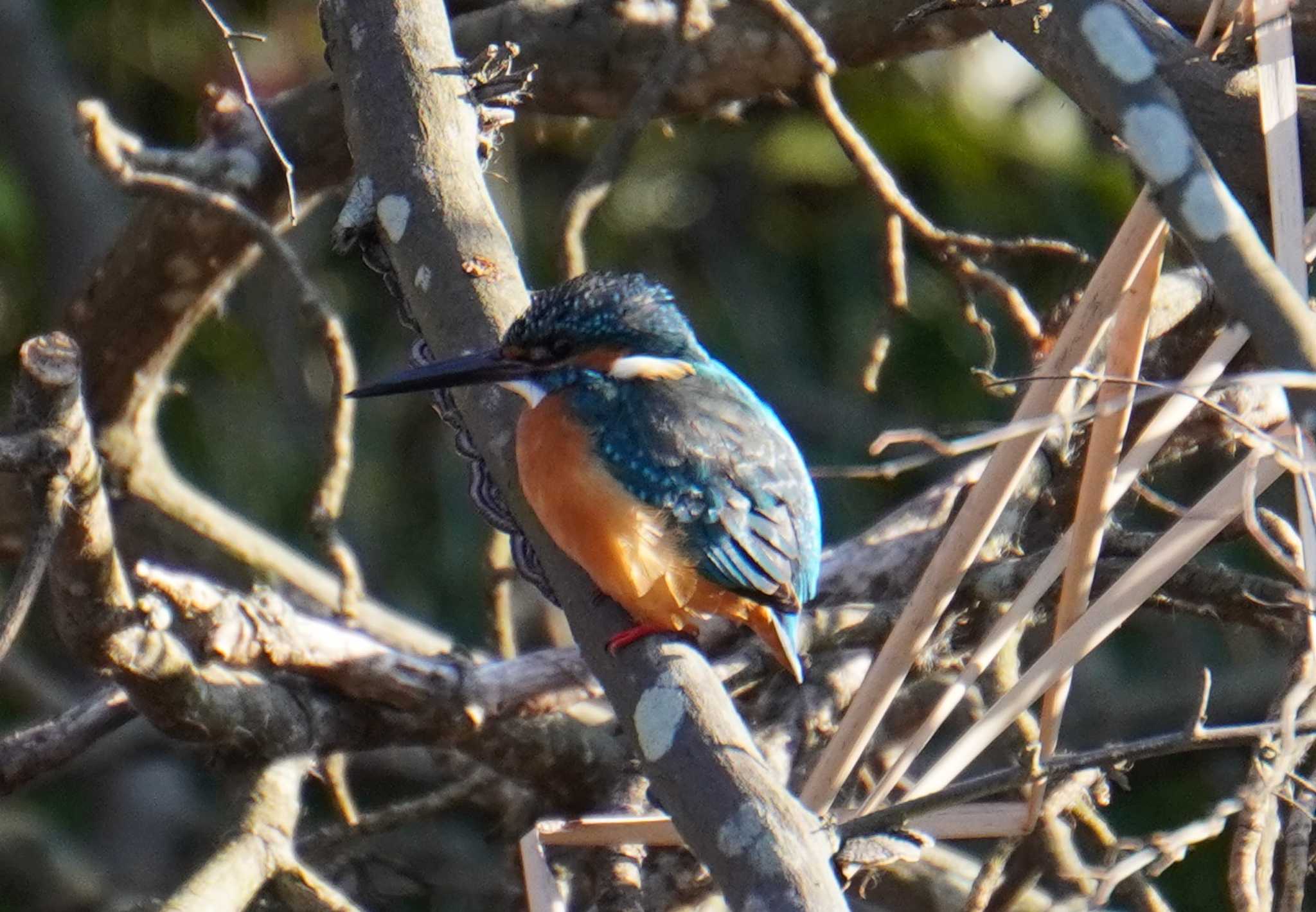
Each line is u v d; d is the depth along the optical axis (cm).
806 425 1332
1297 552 792
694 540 708
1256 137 648
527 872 633
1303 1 800
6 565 1098
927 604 632
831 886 470
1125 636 1323
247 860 739
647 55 1028
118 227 1224
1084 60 529
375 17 739
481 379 696
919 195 1368
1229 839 1210
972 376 1314
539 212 1358
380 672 781
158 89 1356
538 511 684
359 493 1305
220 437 1311
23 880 1135
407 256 712
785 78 1035
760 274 1375
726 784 503
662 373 742
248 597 785
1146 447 637
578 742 889
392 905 1124
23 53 1213
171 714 725
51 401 593
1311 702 685
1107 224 1330
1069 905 768
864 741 635
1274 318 487
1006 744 965
